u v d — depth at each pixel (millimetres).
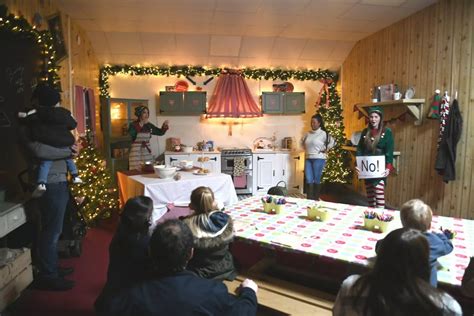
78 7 4223
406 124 4680
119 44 5516
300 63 6266
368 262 1788
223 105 6043
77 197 3846
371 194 3854
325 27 5121
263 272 2604
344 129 6430
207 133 6312
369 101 5547
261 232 2260
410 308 1093
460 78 3812
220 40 5605
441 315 1099
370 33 5441
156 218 3199
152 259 1319
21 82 3164
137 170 4168
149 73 5949
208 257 2133
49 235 2836
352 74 6109
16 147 3146
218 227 2111
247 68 6223
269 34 5500
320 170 5496
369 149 3824
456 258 1850
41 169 2682
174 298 1235
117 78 5949
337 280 2488
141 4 4148
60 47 4090
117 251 1816
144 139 4910
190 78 6113
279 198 3002
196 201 2178
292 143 6355
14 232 3051
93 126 5250
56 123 2758
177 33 5406
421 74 4391
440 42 4074
